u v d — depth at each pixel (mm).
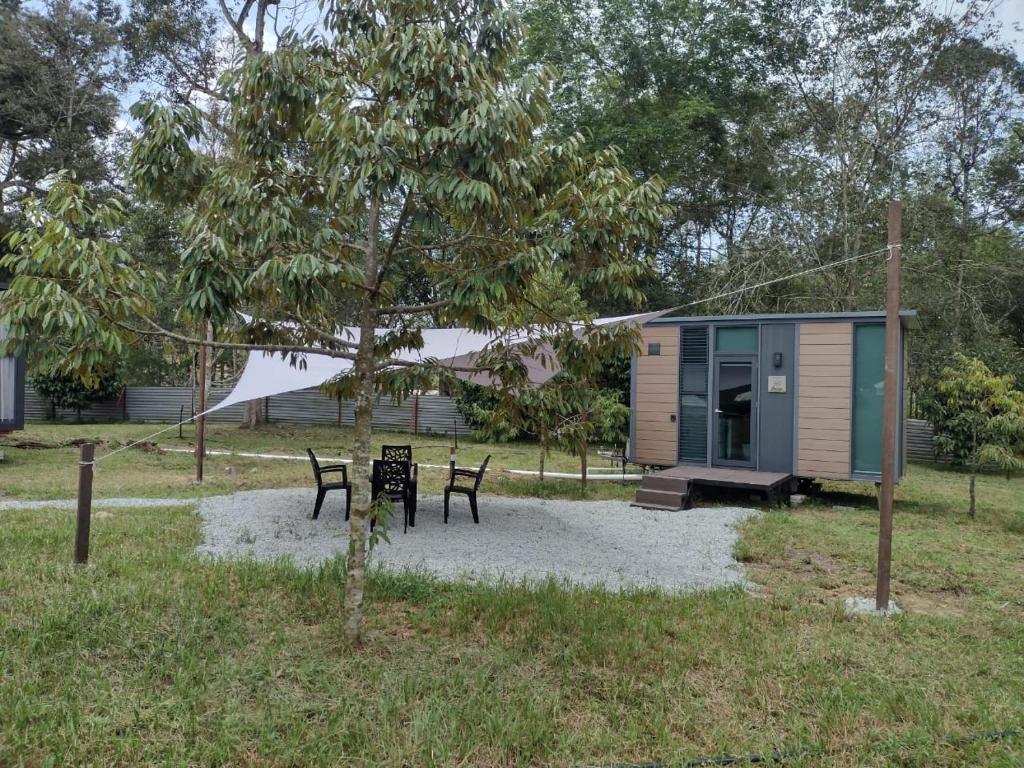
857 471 11266
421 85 4176
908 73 20641
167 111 4383
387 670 4238
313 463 9062
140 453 16234
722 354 12297
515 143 4102
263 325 4879
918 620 5691
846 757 3541
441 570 6695
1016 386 17594
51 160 24703
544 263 4348
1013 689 4434
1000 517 10875
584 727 3727
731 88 24656
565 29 23766
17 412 14375
